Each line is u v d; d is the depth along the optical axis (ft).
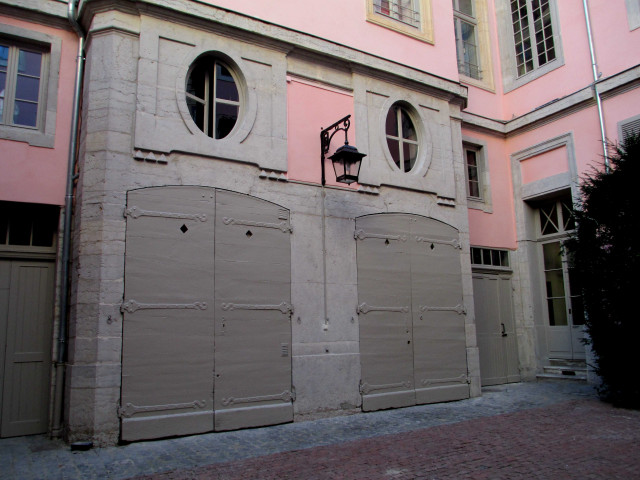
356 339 24.70
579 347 33.53
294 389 22.41
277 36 24.53
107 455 17.07
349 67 27.25
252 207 22.70
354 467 15.71
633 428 20.52
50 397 19.88
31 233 21.16
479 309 33.78
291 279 23.22
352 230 25.64
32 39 21.24
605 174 26.43
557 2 36.06
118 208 19.61
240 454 17.33
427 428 20.98
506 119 38.73
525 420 22.25
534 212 37.45
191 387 19.90
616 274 24.76
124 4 21.01
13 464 16.16
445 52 31.91
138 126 20.40
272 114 24.11
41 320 20.75
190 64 22.17
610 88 31.94
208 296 20.83
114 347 18.70
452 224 29.63
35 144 20.74
